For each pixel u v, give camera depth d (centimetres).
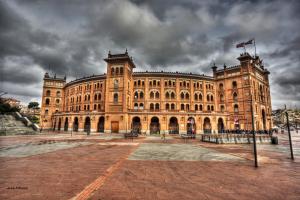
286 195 628
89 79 6419
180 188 694
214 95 6481
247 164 1139
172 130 5359
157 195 620
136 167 1041
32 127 4775
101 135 4288
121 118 5216
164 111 5300
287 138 3825
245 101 5794
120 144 2362
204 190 674
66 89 7600
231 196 616
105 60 5669
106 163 1145
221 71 6525
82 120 5662
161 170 973
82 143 2450
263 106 6394
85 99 6525
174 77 6147
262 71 6831
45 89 7688
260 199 593
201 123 5397
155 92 5994
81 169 982
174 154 1541
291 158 1338
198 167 1050
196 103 6178
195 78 6322
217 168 1026
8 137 3316
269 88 7094
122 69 5566
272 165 1112
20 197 589
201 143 2628
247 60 5884
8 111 4922
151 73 6059
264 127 6319
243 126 5750
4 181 761
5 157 1327
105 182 760
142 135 4759
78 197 595
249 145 2372
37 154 1477
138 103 5925
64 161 1198
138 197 600
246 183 759
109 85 5531
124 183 749
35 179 793
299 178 834
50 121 7506
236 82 6100
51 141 2698
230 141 2592
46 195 609
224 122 5700
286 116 1447
